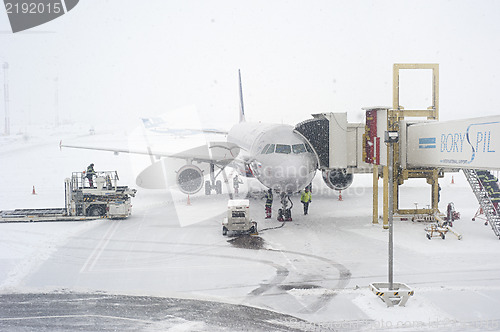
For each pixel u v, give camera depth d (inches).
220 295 444.8
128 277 502.3
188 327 370.3
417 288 455.8
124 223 804.6
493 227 682.2
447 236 689.0
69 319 388.8
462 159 630.5
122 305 420.2
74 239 683.4
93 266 544.4
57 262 561.9
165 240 675.4
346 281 482.3
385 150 766.5
